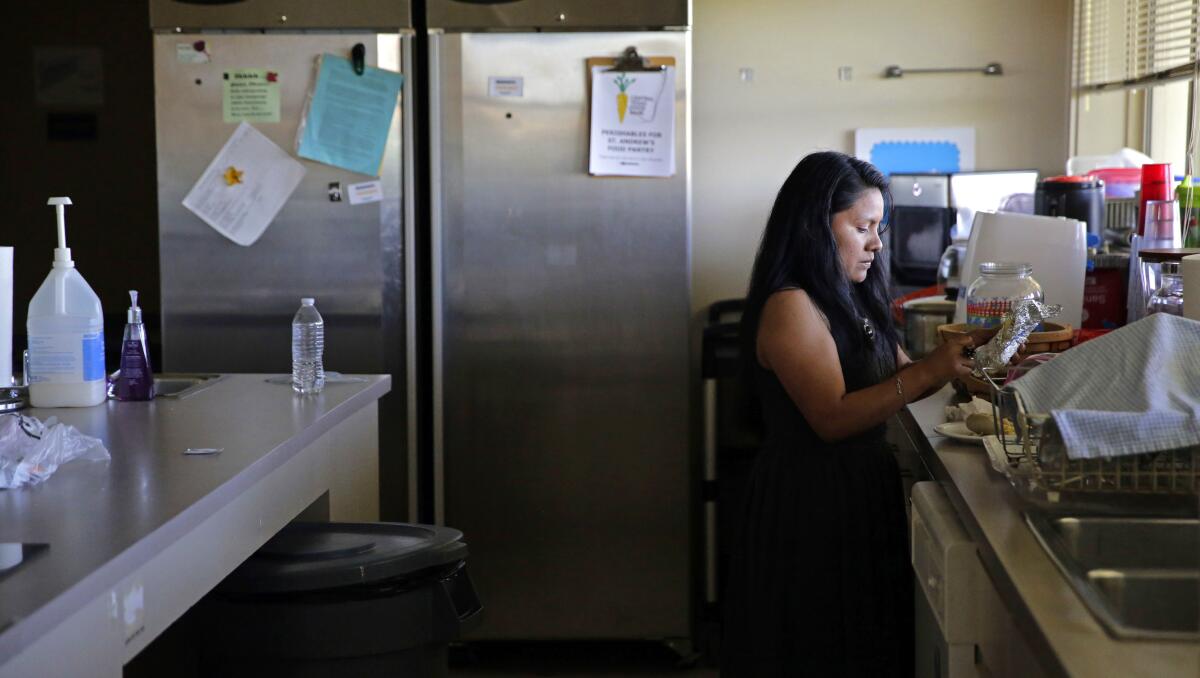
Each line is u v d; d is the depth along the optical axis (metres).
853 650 2.17
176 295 3.48
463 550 1.94
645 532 3.53
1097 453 1.45
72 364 2.34
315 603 1.82
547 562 3.55
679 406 3.49
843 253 2.22
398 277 3.47
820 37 4.08
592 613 3.57
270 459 1.90
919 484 1.90
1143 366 1.55
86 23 4.55
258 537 1.92
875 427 2.25
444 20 3.38
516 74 3.40
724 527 3.73
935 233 3.82
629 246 3.44
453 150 3.43
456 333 3.48
